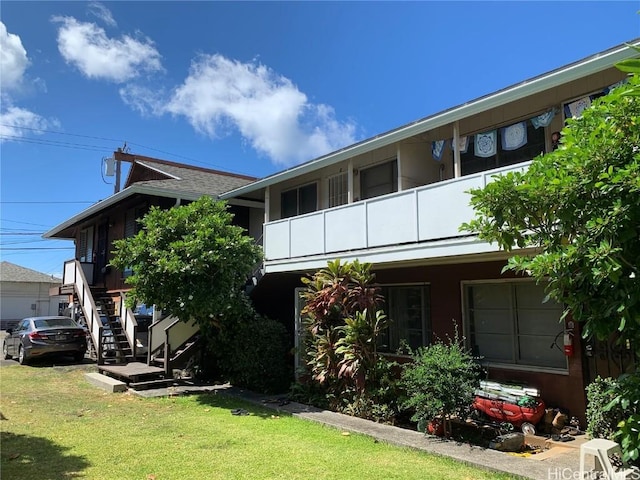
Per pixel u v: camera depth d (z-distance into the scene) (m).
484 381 8.45
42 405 8.96
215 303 9.76
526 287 8.70
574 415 7.66
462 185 7.92
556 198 3.83
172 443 6.36
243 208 16.53
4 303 38.94
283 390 10.38
